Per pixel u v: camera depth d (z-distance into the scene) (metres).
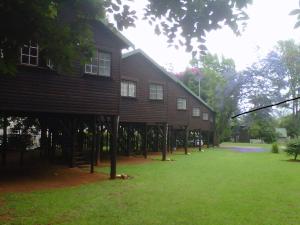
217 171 18.97
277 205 10.67
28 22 5.74
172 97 33.84
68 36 6.23
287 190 13.20
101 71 15.66
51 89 13.82
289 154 28.83
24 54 13.09
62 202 10.54
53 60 6.49
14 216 8.88
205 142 51.19
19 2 5.43
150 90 25.55
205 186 13.85
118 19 6.88
